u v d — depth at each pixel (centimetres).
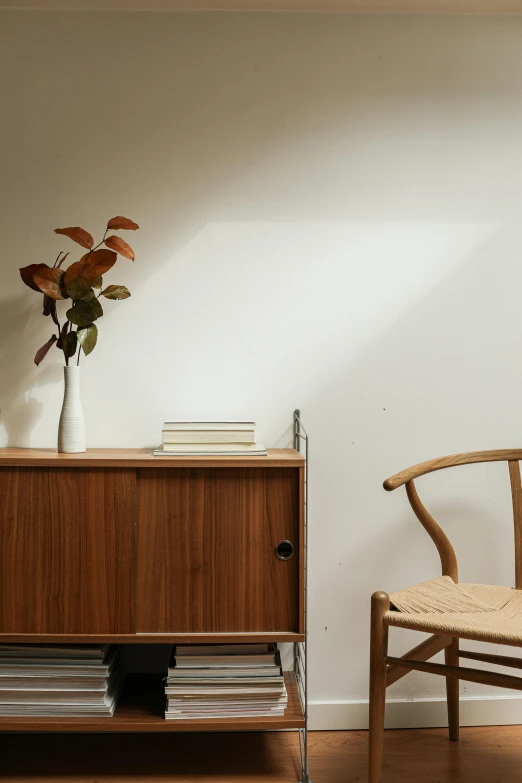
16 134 194
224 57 197
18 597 164
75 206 195
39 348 195
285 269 198
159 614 166
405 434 201
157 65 196
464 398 202
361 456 201
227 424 174
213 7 195
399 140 200
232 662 169
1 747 186
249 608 166
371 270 200
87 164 195
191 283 197
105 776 171
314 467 200
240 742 190
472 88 201
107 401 196
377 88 199
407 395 201
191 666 168
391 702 199
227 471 166
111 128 195
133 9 196
